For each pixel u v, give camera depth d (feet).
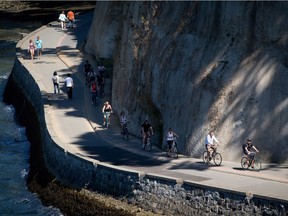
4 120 350.84
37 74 358.64
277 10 237.86
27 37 452.76
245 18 242.17
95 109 310.04
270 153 235.20
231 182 217.56
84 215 233.14
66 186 247.09
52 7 625.00
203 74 246.47
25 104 352.69
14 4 643.04
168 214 218.18
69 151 248.52
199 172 229.45
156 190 221.25
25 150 306.96
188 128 247.70
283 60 237.04
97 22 388.37
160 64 263.08
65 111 307.58
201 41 251.80
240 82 239.71
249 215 203.00
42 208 245.04
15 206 248.32
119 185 229.25
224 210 207.62
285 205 196.54
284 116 234.58
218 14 248.32
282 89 235.61
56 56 401.70
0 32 541.75
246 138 237.45
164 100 259.39
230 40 244.01
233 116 239.30
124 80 285.84
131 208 224.74
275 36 238.27
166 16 268.62
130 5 293.43
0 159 295.48
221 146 239.91
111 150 258.16
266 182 217.56
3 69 448.24
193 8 257.34
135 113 274.77
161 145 259.19
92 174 237.45
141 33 277.03
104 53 373.40
